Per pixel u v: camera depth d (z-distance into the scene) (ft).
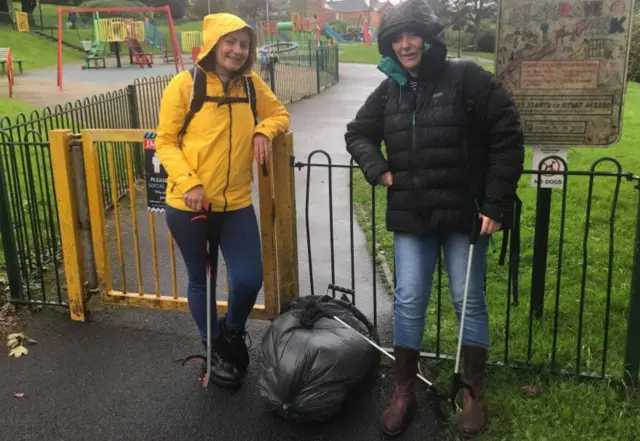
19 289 14.03
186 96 9.67
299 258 17.29
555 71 11.63
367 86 65.10
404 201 9.05
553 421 9.63
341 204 22.25
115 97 24.47
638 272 10.08
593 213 20.51
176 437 9.81
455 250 9.23
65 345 12.46
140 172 24.53
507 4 11.52
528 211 20.76
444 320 13.02
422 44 8.47
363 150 9.46
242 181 10.21
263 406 10.51
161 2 180.75
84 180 12.81
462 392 10.27
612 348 11.73
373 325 11.86
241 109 9.90
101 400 10.74
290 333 9.89
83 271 13.17
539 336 12.09
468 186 8.86
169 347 12.35
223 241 10.43
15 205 15.26
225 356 11.05
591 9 11.25
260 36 120.98
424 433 9.73
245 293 10.39
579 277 15.25
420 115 8.75
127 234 19.16
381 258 17.04
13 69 68.28
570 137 11.88
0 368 11.69
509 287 10.68
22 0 122.52
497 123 8.53
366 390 10.69
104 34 81.76
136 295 13.26
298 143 33.68
